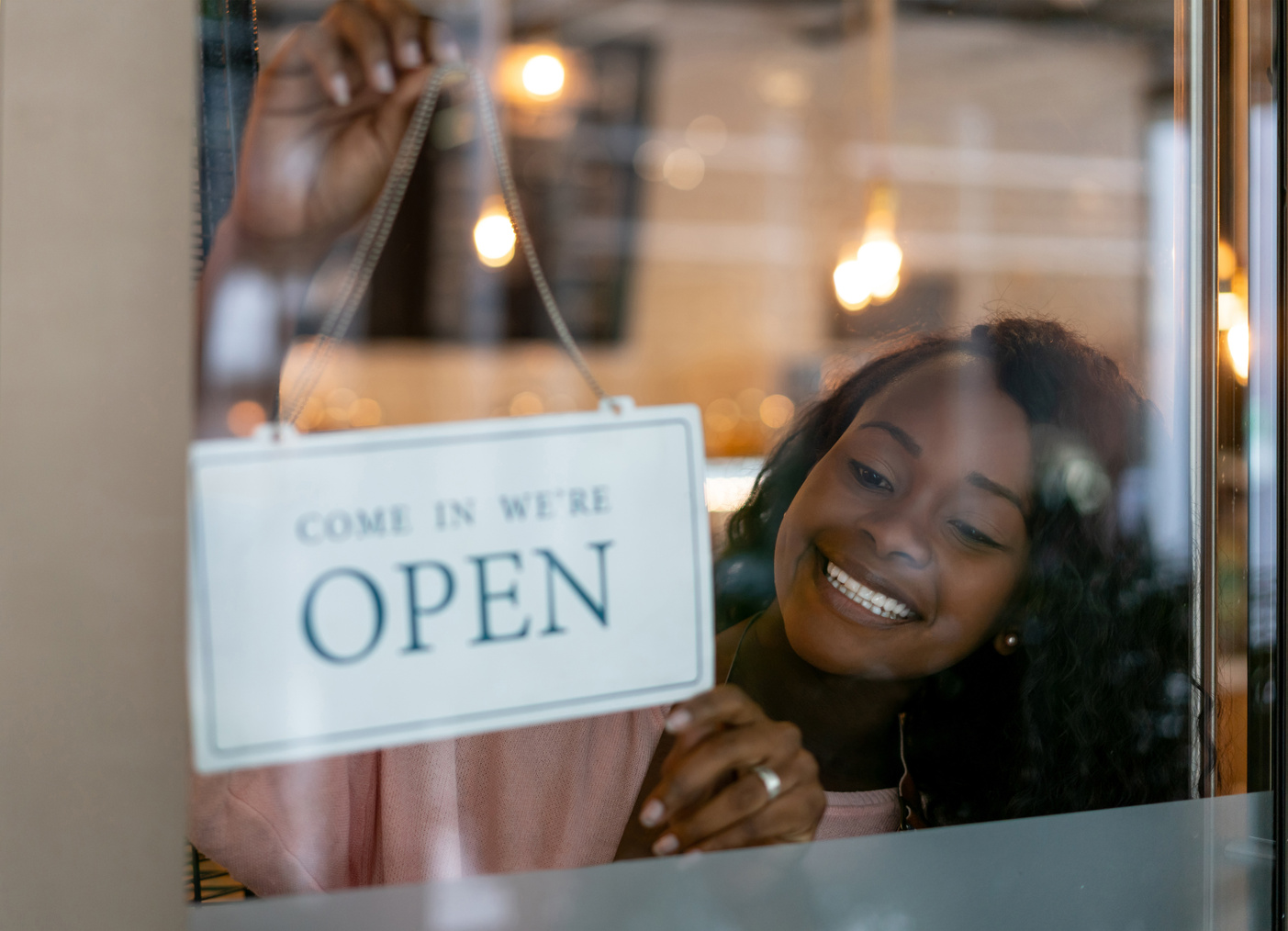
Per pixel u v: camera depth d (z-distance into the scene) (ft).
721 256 10.66
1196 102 2.60
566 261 9.76
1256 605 2.54
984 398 2.77
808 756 2.51
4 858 2.05
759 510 2.77
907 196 8.89
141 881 2.09
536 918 2.28
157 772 2.08
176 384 2.10
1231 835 2.55
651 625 2.03
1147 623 2.64
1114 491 2.68
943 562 2.65
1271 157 2.51
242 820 2.14
